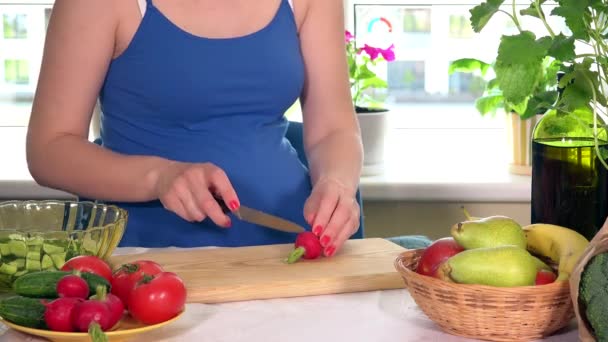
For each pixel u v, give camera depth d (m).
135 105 1.56
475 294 0.96
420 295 1.02
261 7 1.56
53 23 1.48
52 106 1.47
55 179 1.44
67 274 1.04
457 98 2.62
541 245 1.08
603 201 1.28
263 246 1.36
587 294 0.91
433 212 2.30
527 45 1.20
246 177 1.58
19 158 2.44
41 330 0.97
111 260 1.28
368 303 1.15
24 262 1.14
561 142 1.29
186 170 1.30
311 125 1.63
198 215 1.28
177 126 1.57
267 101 1.59
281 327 1.05
